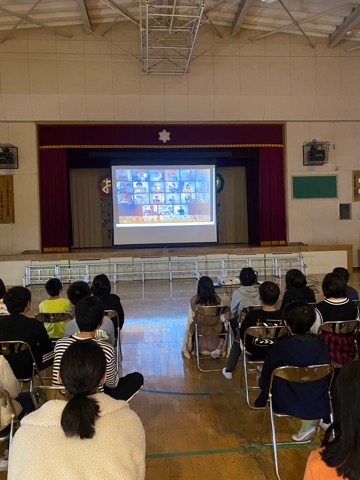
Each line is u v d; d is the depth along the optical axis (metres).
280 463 2.48
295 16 9.14
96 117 10.11
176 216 10.88
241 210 12.70
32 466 1.15
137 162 10.90
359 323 2.91
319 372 2.32
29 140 10.17
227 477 2.35
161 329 5.46
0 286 3.89
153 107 10.03
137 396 3.46
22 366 2.76
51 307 3.94
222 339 4.30
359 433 0.96
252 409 3.21
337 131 10.83
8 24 9.10
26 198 10.27
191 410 3.21
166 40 9.43
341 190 10.95
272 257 9.81
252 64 9.94
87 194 12.17
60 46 9.52
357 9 8.38
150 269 9.61
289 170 10.81
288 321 2.48
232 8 8.85
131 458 1.25
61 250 10.47
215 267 9.73
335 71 10.18
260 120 10.55
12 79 9.48
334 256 9.97
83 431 1.18
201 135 10.62
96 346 1.46
